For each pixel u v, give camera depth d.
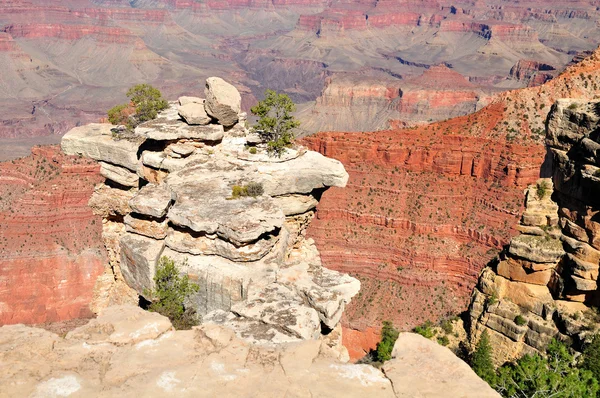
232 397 15.78
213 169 39.75
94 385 16.09
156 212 33.34
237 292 31.62
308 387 16.27
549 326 48.31
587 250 45.84
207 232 32.34
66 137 45.50
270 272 32.47
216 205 34.53
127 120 48.22
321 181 40.12
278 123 42.81
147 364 17.16
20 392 15.63
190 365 17.16
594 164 44.59
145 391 15.88
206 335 18.78
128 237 34.88
